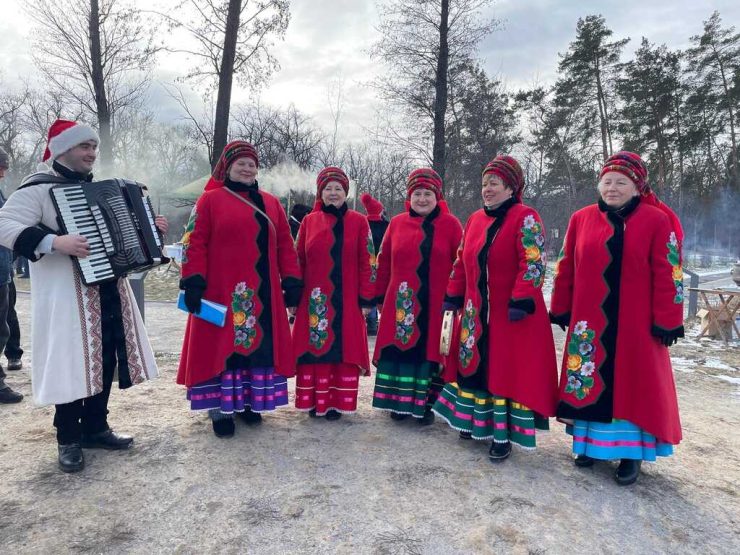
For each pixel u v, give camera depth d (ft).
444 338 11.28
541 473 10.45
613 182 9.95
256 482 9.65
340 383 12.73
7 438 11.18
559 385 10.69
